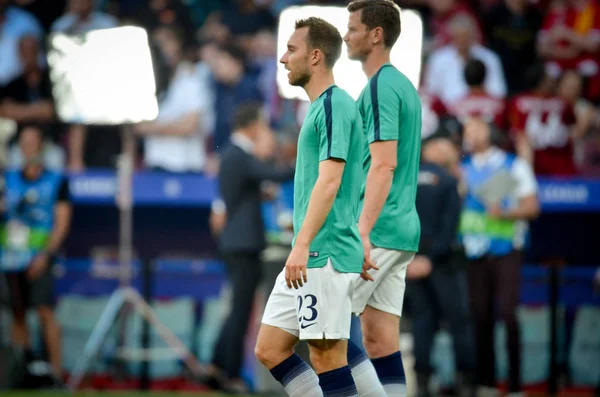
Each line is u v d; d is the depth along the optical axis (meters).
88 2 38.03
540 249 36.81
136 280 32.03
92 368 30.80
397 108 16.70
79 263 32.50
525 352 31.70
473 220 29.64
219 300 31.64
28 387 29.88
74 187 33.72
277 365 15.78
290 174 28.62
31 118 36.19
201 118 36.22
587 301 31.50
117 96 29.36
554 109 36.09
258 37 38.59
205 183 34.25
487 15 41.34
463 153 31.50
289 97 35.66
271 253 29.80
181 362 31.11
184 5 39.16
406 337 30.08
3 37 37.47
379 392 16.47
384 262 16.91
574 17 40.34
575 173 36.28
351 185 15.60
